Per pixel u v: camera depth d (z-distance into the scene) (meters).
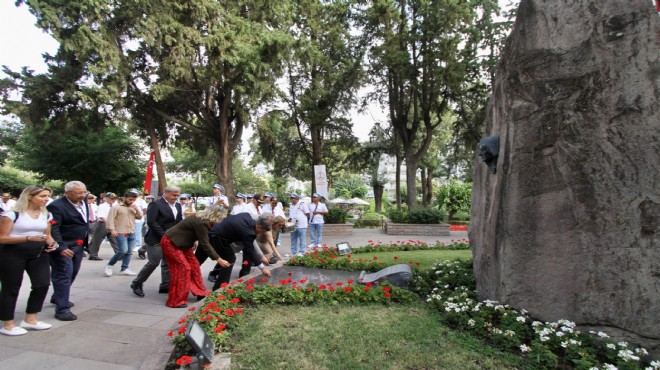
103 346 3.88
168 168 39.91
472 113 20.73
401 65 18.06
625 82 3.42
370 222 23.42
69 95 15.41
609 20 3.50
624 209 3.38
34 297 4.25
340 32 20.11
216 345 3.40
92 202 10.46
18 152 25.25
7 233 3.95
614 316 3.39
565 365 3.12
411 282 5.64
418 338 3.61
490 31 17.77
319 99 20.44
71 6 13.96
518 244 3.87
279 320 4.12
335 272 6.84
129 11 14.54
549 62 3.75
